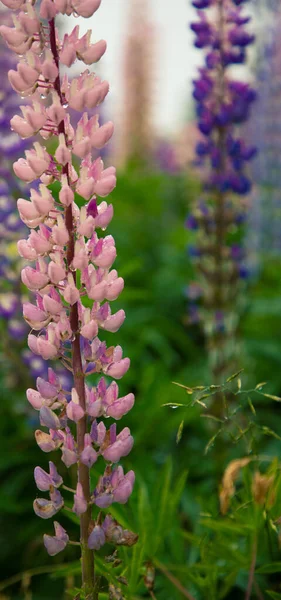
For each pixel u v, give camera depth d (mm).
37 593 1086
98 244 701
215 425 1167
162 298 1968
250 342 1688
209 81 1243
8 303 1339
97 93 687
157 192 3322
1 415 1407
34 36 687
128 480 726
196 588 911
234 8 1219
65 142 688
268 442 1332
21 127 688
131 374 1471
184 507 1110
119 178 3174
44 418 714
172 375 1649
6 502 1194
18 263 1337
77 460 718
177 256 2309
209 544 870
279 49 2080
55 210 702
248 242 2189
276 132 2291
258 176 2301
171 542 945
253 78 2051
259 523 840
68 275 699
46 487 721
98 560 834
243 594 975
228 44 1229
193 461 1278
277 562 840
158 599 905
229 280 1253
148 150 4906
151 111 4887
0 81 1392
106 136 694
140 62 4812
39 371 1318
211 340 1237
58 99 680
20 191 1354
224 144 1259
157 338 1674
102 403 721
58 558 1139
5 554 1154
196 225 1282
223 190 1235
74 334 716
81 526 728
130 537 729
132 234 2635
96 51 688
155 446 1328
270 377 1589
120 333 1667
